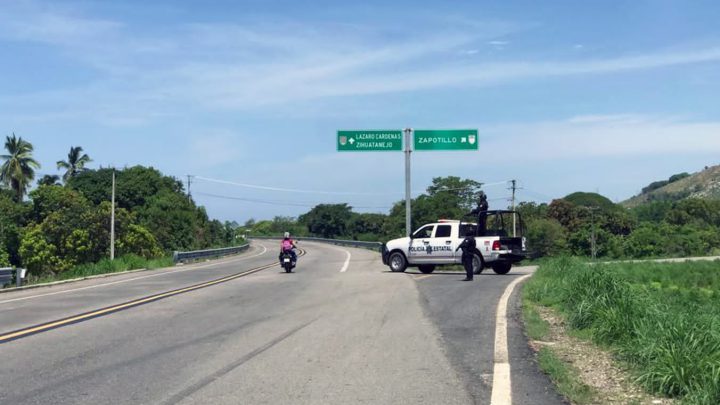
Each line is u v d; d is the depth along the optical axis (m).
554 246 72.38
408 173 36.16
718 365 6.83
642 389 7.36
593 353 9.31
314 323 12.25
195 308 14.80
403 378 7.91
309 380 7.85
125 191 75.94
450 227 25.09
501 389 7.33
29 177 73.19
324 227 116.81
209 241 78.81
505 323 11.86
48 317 13.66
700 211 98.06
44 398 7.19
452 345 9.92
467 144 36.22
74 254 53.66
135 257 36.09
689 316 8.54
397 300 15.60
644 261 35.22
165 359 9.17
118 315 13.77
